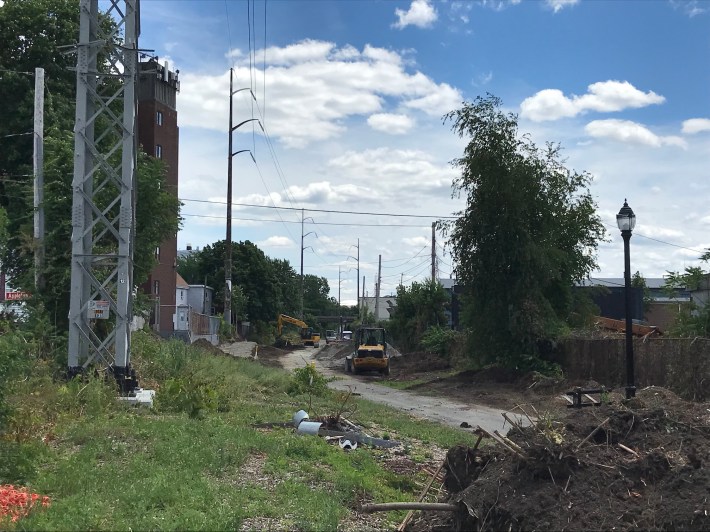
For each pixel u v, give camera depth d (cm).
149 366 1973
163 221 2838
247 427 1280
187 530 611
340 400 2070
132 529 608
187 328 4872
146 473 808
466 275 3011
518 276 2897
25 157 3130
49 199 2020
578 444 690
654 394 1546
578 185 3064
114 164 2052
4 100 3142
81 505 666
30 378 1318
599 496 620
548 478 648
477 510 653
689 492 605
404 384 3072
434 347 4169
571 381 2430
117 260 1580
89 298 1540
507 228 2878
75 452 946
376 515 770
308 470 920
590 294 3462
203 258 9100
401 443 1284
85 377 1454
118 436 1049
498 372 2941
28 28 3164
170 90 5791
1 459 813
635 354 2272
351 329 9594
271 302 9194
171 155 5794
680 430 721
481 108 2897
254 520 681
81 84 1515
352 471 932
